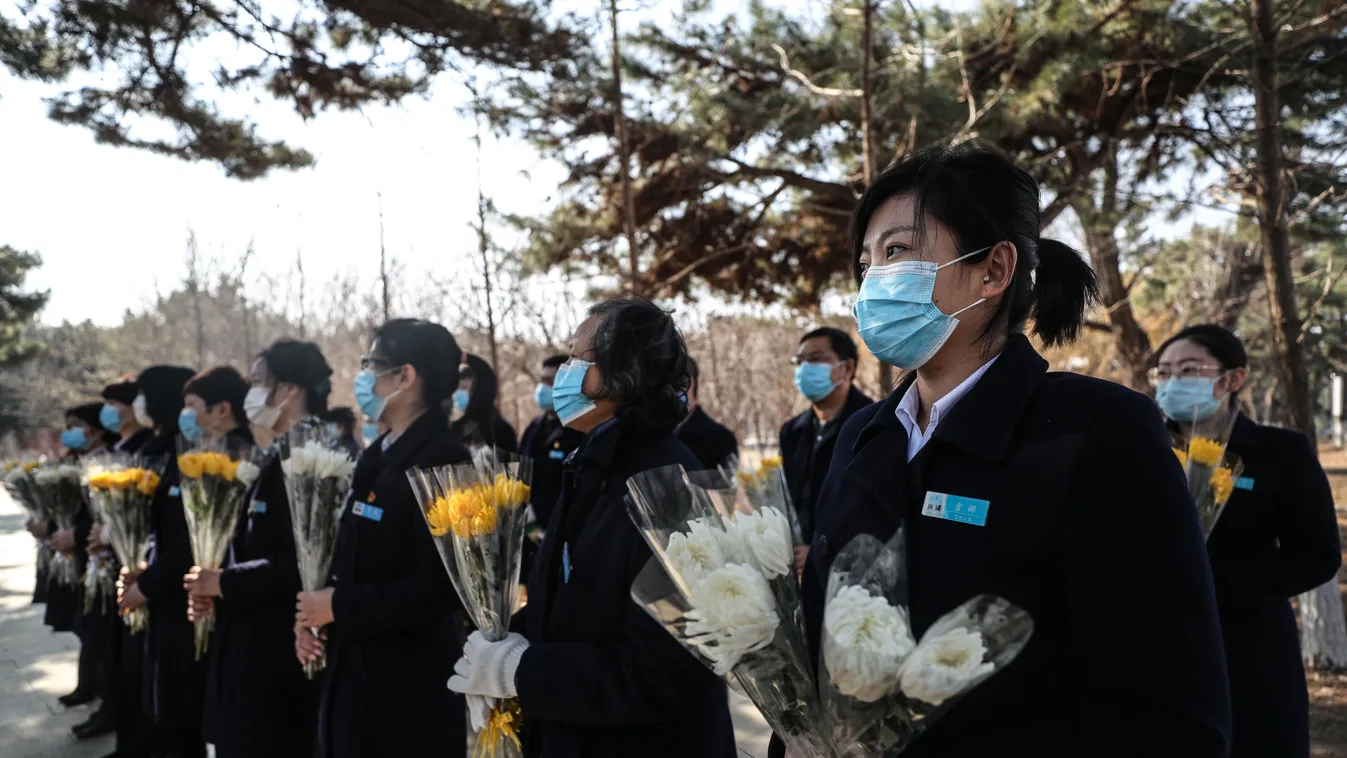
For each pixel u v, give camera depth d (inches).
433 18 231.3
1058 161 347.9
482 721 82.8
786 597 54.7
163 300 908.0
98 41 227.6
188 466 130.0
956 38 287.1
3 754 170.7
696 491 59.4
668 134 345.1
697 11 331.3
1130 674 40.9
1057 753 42.0
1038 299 54.6
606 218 379.9
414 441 109.0
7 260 644.1
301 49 234.7
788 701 51.8
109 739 178.2
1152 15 294.8
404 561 104.3
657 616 55.7
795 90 322.0
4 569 399.2
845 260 396.5
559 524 83.0
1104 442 44.1
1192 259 479.8
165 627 140.3
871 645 43.1
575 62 272.8
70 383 1440.7
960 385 52.1
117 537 149.4
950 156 52.2
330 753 103.2
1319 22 188.7
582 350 85.7
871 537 46.8
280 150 275.6
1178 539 42.2
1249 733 94.2
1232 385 105.2
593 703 71.7
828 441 148.6
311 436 118.3
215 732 123.0
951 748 44.8
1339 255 320.8
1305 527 99.7
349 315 819.4
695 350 456.4
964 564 45.4
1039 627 44.0
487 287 339.9
